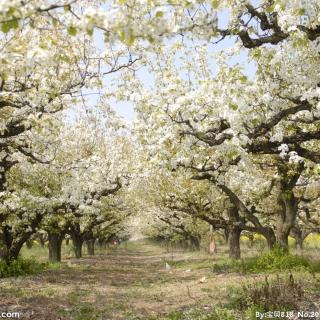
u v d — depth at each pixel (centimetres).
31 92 1127
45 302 1463
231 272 2069
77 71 1202
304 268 1791
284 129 1241
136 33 488
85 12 464
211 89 1080
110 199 2919
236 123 1006
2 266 2083
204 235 4409
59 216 2280
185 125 1155
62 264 3045
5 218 1925
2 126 1127
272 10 815
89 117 1504
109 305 1445
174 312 1216
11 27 474
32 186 1977
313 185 2148
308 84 1023
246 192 2348
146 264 3762
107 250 6769
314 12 812
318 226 3341
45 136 1405
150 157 1424
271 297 1130
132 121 1421
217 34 657
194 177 1705
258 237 4916
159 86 1365
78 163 1905
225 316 1045
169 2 598
